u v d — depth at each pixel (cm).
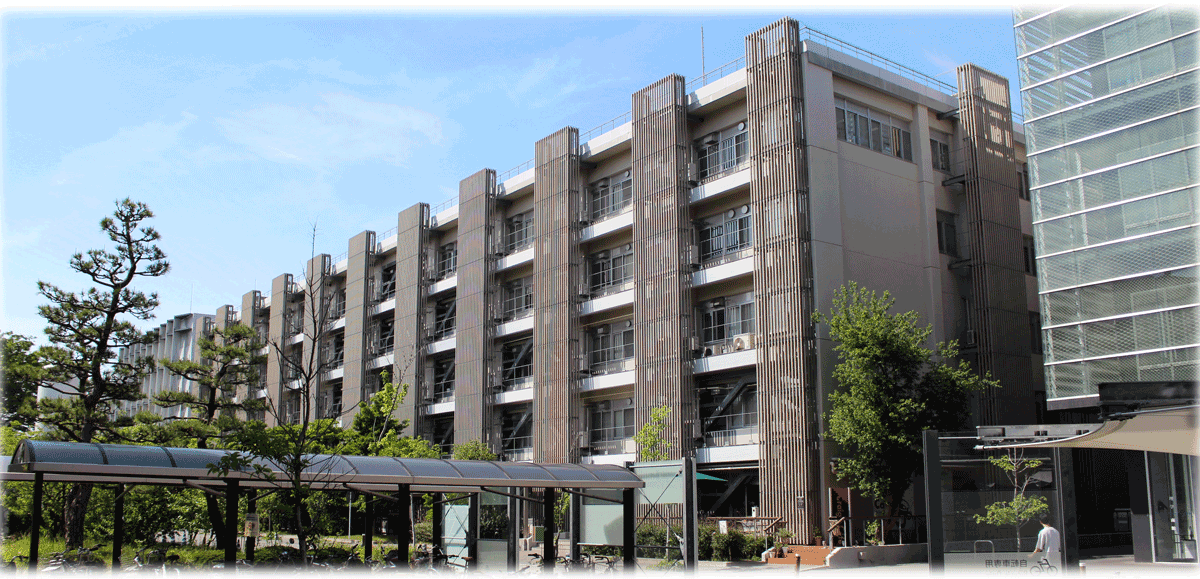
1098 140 2948
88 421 3425
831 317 3347
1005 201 3853
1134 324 2786
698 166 4000
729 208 3819
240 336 4200
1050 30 3131
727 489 3600
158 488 3572
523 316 4894
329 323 6456
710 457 3612
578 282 4428
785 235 3403
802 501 3198
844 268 3475
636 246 4031
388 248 6038
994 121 3922
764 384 3406
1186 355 2659
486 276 5003
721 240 3844
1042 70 3136
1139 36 2886
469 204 5234
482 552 2869
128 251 3538
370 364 5941
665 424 3725
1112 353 2822
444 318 5494
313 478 2208
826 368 3328
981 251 3712
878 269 3591
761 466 3366
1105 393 2369
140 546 3247
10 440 3444
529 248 4800
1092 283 2902
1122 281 2830
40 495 2081
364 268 6103
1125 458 3566
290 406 6550
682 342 3750
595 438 4303
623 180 4400
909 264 3706
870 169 3675
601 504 2673
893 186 3741
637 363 3944
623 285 4269
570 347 4344
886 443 3017
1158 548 2706
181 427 3619
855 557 2891
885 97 3825
